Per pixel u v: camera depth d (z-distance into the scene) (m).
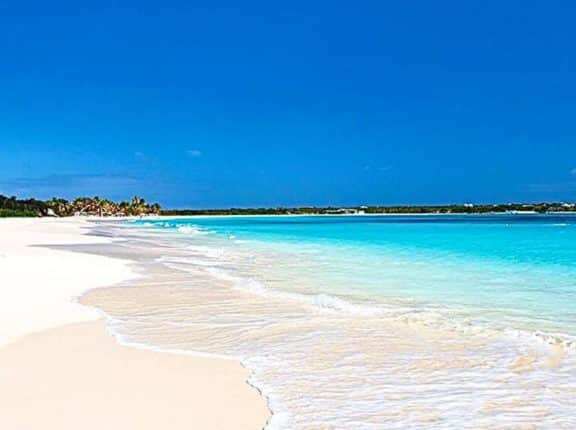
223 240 38.53
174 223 99.94
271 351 8.48
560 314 10.81
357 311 11.32
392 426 5.69
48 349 8.48
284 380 7.10
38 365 7.62
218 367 7.64
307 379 7.15
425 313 10.92
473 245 29.80
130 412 5.95
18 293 13.41
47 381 6.93
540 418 5.86
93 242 35.84
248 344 8.92
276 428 5.61
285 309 11.76
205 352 8.43
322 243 32.97
